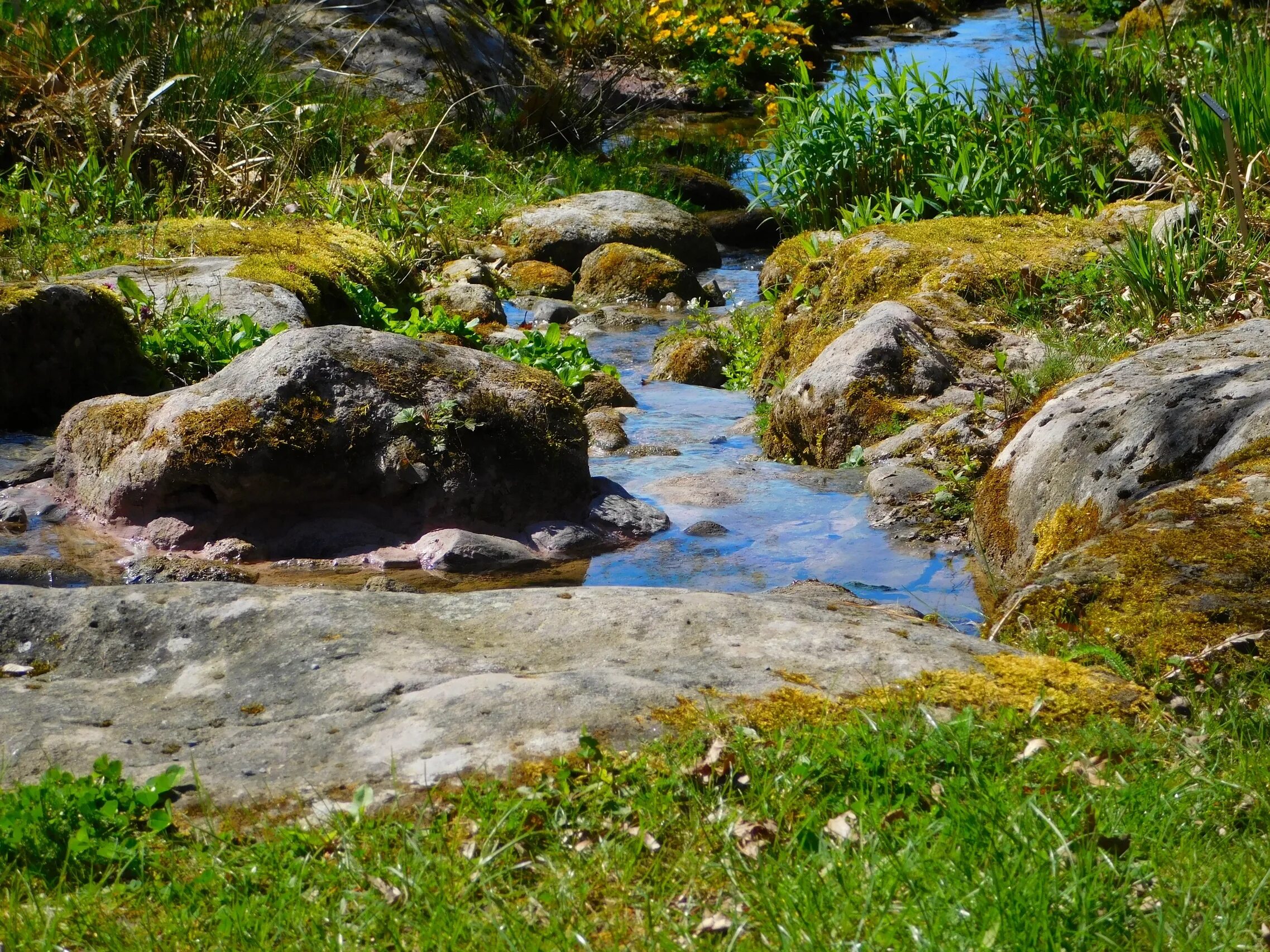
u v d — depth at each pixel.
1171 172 10.04
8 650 3.66
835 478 6.38
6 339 6.68
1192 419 4.70
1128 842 2.68
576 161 15.31
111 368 7.12
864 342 7.05
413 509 5.65
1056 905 2.46
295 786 2.96
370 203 11.93
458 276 11.12
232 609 3.76
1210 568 3.82
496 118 15.78
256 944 2.46
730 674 3.37
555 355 8.43
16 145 11.75
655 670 3.38
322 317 8.63
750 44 20.25
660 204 13.20
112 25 13.58
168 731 3.25
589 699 3.21
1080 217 9.41
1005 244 8.62
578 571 5.39
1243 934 2.42
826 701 3.24
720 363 9.40
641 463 6.95
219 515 5.56
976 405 6.40
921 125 11.51
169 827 2.83
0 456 6.27
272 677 3.46
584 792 2.89
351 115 14.29
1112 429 4.87
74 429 5.93
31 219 10.03
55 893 2.62
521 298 11.40
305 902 2.57
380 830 2.78
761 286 11.19
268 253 9.44
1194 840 2.71
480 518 5.66
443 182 13.82
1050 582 3.95
